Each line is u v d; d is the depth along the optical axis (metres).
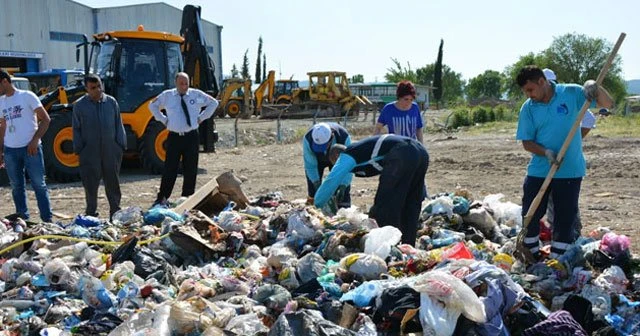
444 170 13.32
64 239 5.64
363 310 4.23
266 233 5.84
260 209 6.83
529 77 4.96
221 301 4.41
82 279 4.65
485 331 3.83
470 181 11.66
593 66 59.78
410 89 6.77
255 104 36.53
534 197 5.25
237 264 5.37
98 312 4.39
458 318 3.88
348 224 5.57
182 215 6.68
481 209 6.49
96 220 6.64
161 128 12.51
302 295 4.42
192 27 13.63
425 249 5.79
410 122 6.84
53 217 8.38
